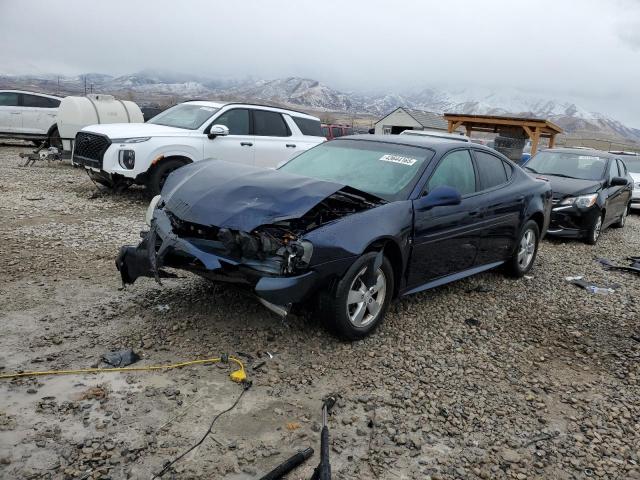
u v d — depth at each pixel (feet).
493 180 19.70
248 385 11.69
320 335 14.49
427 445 10.41
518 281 21.95
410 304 17.78
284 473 9.11
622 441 11.15
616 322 18.03
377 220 14.19
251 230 12.41
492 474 9.78
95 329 13.88
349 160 17.75
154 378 11.80
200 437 9.93
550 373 13.92
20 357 12.21
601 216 32.22
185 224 13.89
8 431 9.61
